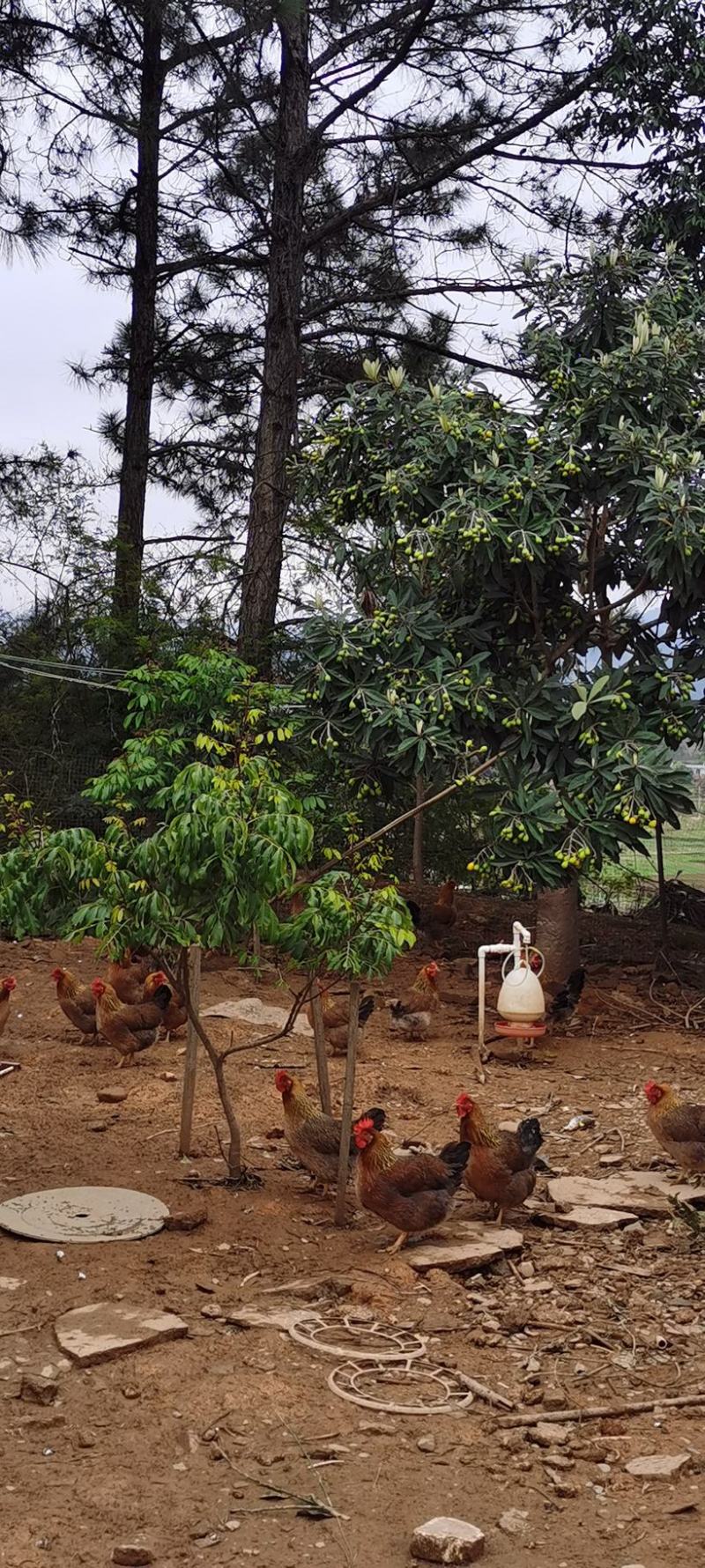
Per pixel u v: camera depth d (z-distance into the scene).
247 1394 5.34
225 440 23.42
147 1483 4.69
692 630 13.29
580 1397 5.51
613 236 17.50
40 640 19.94
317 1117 7.86
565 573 13.23
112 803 8.48
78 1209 7.35
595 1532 4.49
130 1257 6.74
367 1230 7.37
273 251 18.66
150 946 7.54
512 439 12.90
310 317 19.61
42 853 7.39
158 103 20.12
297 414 19.91
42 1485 4.64
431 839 20.50
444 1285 6.60
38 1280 6.40
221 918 7.05
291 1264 6.80
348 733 13.00
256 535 18.61
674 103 16.89
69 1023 12.19
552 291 14.05
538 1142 7.61
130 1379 5.44
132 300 21.69
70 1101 9.72
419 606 13.38
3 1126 9.02
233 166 21.53
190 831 6.82
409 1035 12.38
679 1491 4.78
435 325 20.66
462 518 12.44
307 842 7.00
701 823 26.39
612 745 12.23
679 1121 8.18
